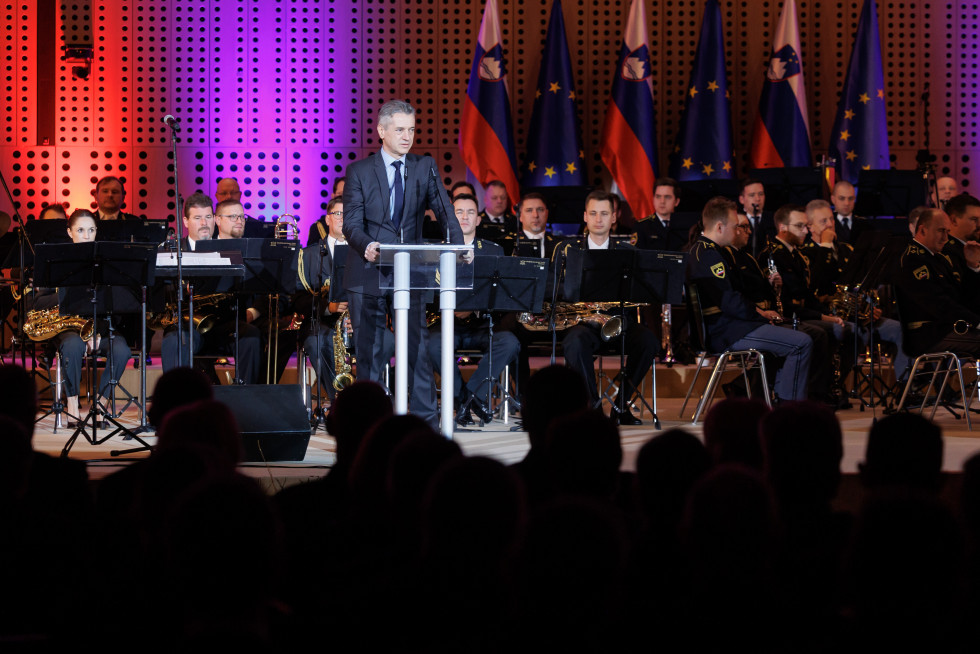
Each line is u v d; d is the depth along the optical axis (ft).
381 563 16.31
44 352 54.44
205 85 84.33
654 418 51.11
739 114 87.45
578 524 11.44
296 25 85.30
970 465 15.40
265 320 57.16
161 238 54.75
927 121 87.04
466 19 86.74
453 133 86.89
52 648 15.40
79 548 17.48
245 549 11.59
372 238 39.63
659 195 71.10
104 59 83.35
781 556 16.83
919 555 12.46
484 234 63.41
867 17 81.97
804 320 60.34
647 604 14.55
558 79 82.23
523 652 11.76
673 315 68.74
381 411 22.50
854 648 13.09
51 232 55.83
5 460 19.01
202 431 20.81
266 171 85.20
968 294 53.31
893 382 66.28
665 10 87.76
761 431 20.40
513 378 56.85
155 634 15.35
